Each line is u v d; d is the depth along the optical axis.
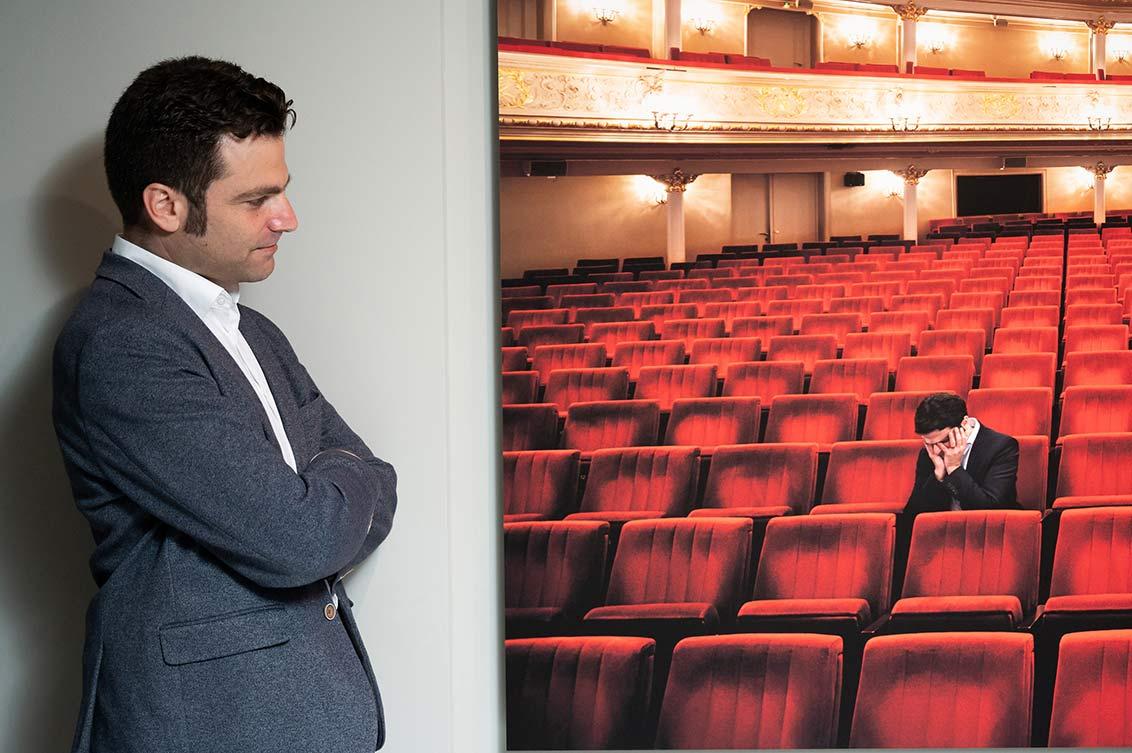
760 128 1.51
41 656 1.34
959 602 1.49
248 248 0.95
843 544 1.51
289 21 1.36
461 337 1.47
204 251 0.94
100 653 0.90
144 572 0.90
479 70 1.47
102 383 0.86
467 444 1.48
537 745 1.49
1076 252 1.53
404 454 1.39
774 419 1.53
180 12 1.34
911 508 1.51
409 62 1.38
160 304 0.91
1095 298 1.52
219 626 0.89
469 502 1.48
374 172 1.38
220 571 0.91
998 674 1.48
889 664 1.49
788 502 1.52
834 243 1.53
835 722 1.49
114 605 0.90
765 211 1.53
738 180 1.52
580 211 1.49
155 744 0.87
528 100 1.47
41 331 1.33
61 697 1.34
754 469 1.52
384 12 1.37
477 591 1.49
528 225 1.48
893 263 1.53
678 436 1.52
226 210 0.92
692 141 1.51
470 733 1.49
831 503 1.52
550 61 1.48
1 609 1.34
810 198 1.54
